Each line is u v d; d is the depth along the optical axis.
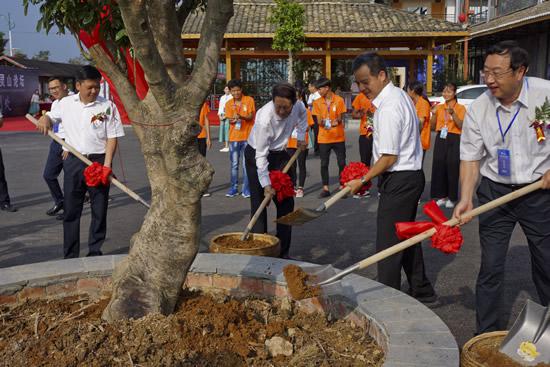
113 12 3.29
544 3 24.20
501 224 3.88
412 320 3.14
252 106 10.10
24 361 2.90
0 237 7.42
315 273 3.46
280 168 6.06
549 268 3.80
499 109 3.72
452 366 2.62
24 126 27.20
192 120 2.89
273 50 25.41
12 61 37.50
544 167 3.69
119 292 3.23
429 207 3.51
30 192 10.66
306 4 27.25
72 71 43.84
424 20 25.16
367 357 3.10
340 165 10.10
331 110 9.88
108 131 5.88
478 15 37.78
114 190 10.80
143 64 2.67
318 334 3.41
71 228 5.95
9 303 3.77
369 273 5.94
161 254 3.18
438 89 29.47
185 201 3.05
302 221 4.23
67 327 3.15
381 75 4.23
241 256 4.31
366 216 8.50
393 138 4.12
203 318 3.25
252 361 3.02
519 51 3.47
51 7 3.22
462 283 5.64
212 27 2.96
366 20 25.50
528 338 3.17
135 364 2.86
